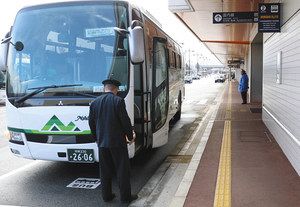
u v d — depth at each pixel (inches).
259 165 300.4
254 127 506.9
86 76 263.6
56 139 257.3
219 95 1373.0
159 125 324.5
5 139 478.3
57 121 256.5
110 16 268.5
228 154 342.3
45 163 335.3
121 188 227.9
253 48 916.6
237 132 468.1
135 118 283.7
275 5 379.6
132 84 263.4
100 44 266.5
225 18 573.9
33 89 265.4
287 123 324.8
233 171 283.6
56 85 262.8
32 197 243.3
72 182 276.4
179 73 584.4
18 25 279.3
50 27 273.6
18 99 265.3
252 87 931.3
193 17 754.2
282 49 362.6
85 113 253.1
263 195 228.1
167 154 365.1
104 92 234.7
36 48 272.4
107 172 230.1
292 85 300.5
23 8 281.9
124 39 263.7
